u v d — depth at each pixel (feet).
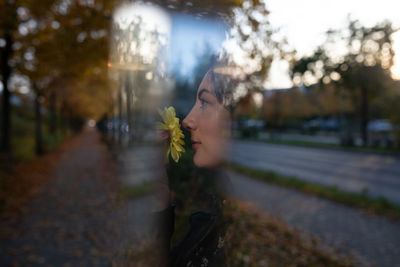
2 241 14.57
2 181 27.09
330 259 13.34
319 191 26.76
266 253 12.05
